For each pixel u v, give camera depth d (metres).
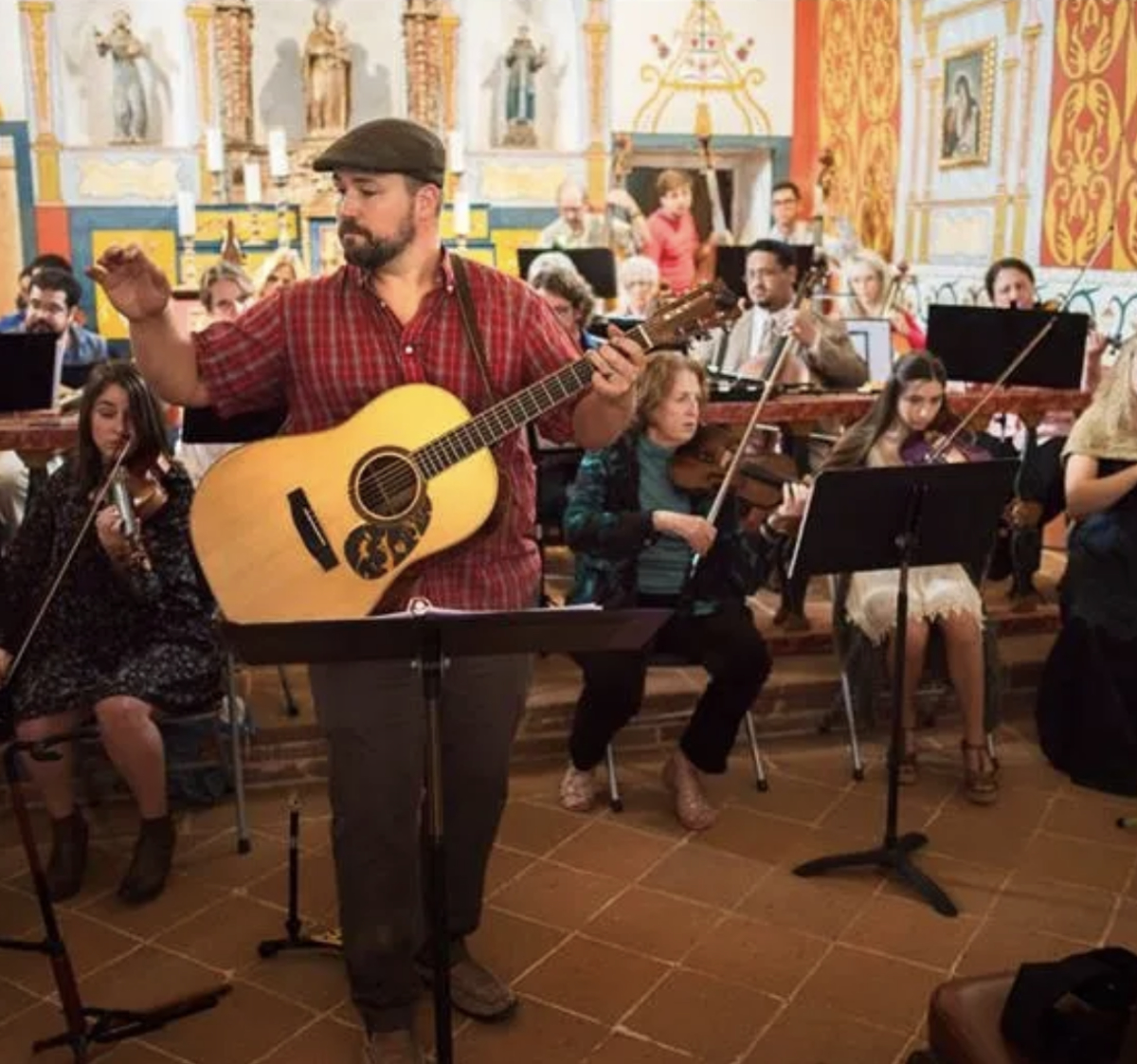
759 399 4.14
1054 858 3.40
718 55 9.12
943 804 3.71
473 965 2.73
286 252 7.23
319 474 2.28
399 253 2.26
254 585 2.27
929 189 7.80
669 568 3.52
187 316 4.86
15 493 4.33
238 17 8.44
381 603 2.30
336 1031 2.67
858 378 4.71
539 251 5.91
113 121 8.50
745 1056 2.58
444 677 2.38
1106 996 1.95
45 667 3.18
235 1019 2.70
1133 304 6.02
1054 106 6.56
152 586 3.13
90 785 3.63
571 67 9.03
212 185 8.57
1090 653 3.82
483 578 2.38
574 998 2.77
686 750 3.56
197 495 2.28
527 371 2.39
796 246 5.66
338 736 2.33
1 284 8.42
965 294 7.45
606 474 3.50
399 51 8.92
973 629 3.67
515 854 3.40
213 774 3.67
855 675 3.89
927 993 2.79
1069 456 3.94
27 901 3.17
